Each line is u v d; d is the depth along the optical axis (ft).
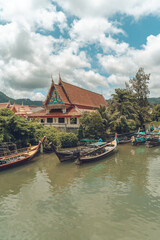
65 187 40.47
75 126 102.27
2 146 61.31
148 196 35.35
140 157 69.97
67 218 28.30
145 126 168.96
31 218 28.60
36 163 60.85
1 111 70.44
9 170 53.36
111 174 49.16
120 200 33.81
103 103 173.37
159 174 48.62
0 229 26.04
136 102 144.25
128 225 26.23
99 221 27.30
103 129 97.76
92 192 37.52
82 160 58.49
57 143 78.95
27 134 73.36
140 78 164.55
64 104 112.68
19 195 36.78
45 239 23.72
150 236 23.81
